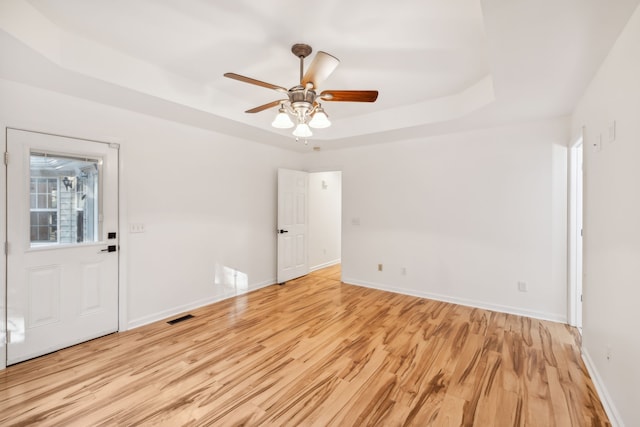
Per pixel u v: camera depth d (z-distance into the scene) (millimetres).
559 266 3275
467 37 2182
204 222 3750
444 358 2469
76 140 2660
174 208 3426
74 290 2678
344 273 4934
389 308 3691
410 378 2188
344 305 3799
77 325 2697
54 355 2496
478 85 2934
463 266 3850
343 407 1883
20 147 2359
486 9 1507
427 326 3129
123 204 2979
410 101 3486
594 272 2197
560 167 3256
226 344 2715
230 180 4074
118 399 1945
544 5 1469
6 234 2303
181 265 3504
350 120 4086
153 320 3234
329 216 6348
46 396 1968
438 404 1908
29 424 1721
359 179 4742
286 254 4941
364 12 1897
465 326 3127
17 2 1756
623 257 1672
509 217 3541
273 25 2051
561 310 3268
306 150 5070
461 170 3848
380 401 1938
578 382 2137
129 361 2412
